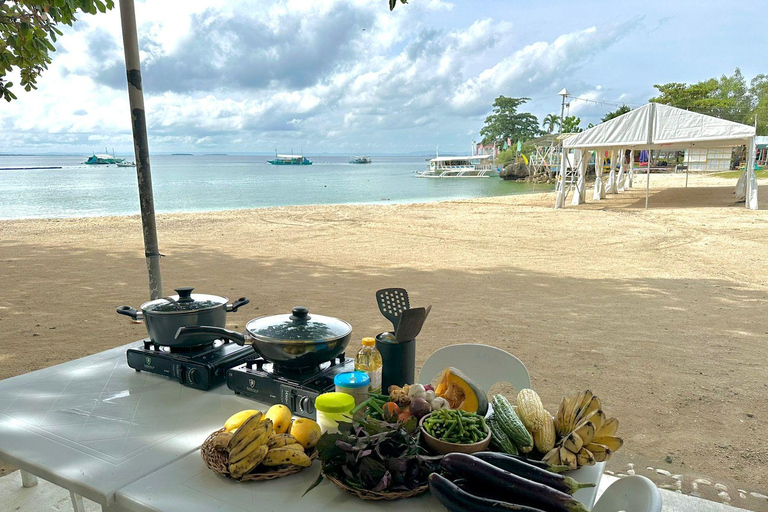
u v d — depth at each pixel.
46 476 1.59
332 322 2.10
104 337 6.09
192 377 2.17
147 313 2.22
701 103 68.69
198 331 1.96
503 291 8.36
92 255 11.92
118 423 1.89
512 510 1.26
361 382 1.79
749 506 2.94
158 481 1.53
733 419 4.00
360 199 32.72
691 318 6.79
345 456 1.47
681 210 19.83
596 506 1.61
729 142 21.30
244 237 14.89
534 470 1.39
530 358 5.29
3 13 4.36
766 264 10.37
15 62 4.71
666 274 9.58
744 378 4.79
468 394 1.83
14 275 9.77
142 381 2.30
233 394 2.14
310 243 13.79
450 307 7.36
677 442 3.67
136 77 5.09
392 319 1.96
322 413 1.71
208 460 1.57
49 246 13.24
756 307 7.33
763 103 72.50
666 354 5.43
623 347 5.65
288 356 1.89
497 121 111.00
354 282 9.09
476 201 26.66
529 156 62.34
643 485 1.43
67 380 2.32
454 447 1.52
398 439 1.50
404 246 13.17
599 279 9.20
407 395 1.77
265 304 7.54
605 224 16.56
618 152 32.91
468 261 11.07
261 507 1.41
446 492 1.31
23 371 5.01
